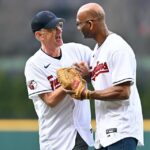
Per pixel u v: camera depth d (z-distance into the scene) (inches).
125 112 652.1
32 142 969.5
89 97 650.2
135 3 2864.2
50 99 690.8
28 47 2815.0
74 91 655.1
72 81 658.2
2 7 2967.5
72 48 712.4
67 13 2972.4
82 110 708.7
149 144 940.0
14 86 2007.9
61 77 665.6
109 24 2815.0
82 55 712.4
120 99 643.5
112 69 649.6
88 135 711.1
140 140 660.1
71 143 705.0
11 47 2829.7
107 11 2842.0
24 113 1974.7
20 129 972.6
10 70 2199.8
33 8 2989.7
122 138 649.6
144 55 2711.6
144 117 1921.8
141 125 664.4
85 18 658.8
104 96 644.1
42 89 698.2
